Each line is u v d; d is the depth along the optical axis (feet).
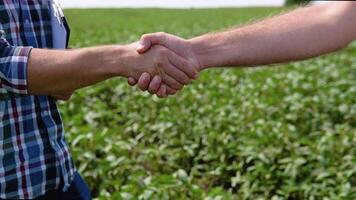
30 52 5.75
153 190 11.39
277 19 6.00
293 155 14.16
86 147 14.34
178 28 53.57
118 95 21.43
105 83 22.24
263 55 5.92
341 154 14.82
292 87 21.71
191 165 15.34
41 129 6.23
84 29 49.19
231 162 15.01
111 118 18.26
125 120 18.40
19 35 6.07
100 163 13.28
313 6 6.02
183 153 15.31
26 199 6.20
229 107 18.61
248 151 14.48
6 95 5.89
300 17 5.94
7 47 5.77
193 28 53.78
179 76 6.06
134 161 14.46
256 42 5.93
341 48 5.91
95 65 5.85
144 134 16.67
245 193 13.20
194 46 6.07
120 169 13.44
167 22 62.64
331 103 19.51
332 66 27.09
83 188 6.94
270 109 18.15
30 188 6.20
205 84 23.79
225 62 6.01
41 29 6.31
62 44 6.48
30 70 5.72
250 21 6.24
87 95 21.11
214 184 14.40
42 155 6.23
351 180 13.28
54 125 6.32
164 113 17.75
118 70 5.93
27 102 6.12
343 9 5.87
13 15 6.02
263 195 13.26
